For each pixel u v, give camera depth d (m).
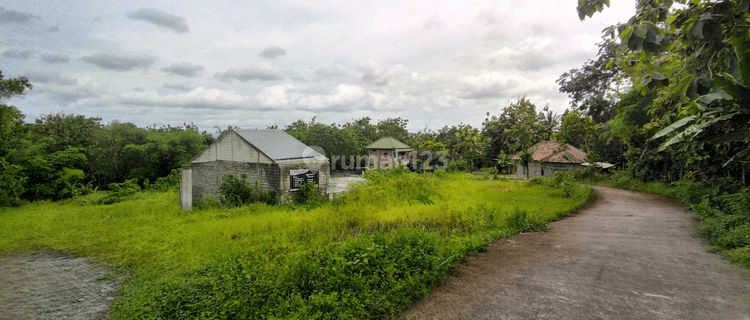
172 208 14.92
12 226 11.29
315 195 15.15
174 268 6.28
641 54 4.80
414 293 4.14
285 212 11.89
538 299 3.79
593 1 4.49
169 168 31.44
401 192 12.68
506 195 14.73
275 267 5.61
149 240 8.75
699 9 4.11
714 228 6.59
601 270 4.58
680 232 7.04
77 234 9.95
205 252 6.98
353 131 45.00
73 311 4.89
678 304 3.45
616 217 9.92
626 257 5.12
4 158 19.02
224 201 15.25
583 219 9.52
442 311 3.71
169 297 4.55
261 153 15.31
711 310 3.28
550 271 4.67
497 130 46.25
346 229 8.30
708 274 4.24
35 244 8.89
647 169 23.95
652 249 5.57
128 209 14.56
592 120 34.28
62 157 23.58
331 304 3.88
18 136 21.17
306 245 6.95
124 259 7.32
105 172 29.14
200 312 4.12
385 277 4.57
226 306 4.07
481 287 4.25
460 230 7.64
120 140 30.23
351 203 11.84
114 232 10.01
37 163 21.47
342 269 4.66
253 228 8.95
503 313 3.53
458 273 4.78
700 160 12.03
